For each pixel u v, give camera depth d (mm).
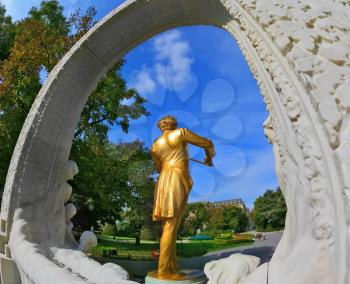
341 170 1096
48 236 4180
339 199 1124
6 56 12945
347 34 1488
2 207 4449
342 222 1099
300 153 1406
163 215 3771
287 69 1503
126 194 10445
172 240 3770
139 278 6652
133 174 10625
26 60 9586
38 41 9969
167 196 3791
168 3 3459
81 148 10148
